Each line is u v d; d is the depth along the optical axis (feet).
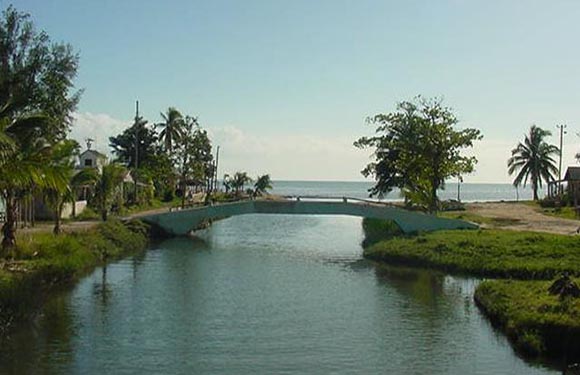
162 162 317.63
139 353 79.20
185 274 138.00
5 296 91.20
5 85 151.74
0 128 99.91
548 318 80.28
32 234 147.23
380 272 142.72
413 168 231.91
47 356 77.41
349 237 232.32
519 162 357.61
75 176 150.51
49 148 120.78
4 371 71.87
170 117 315.58
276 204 201.36
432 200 227.40
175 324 93.56
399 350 81.71
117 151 354.74
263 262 159.02
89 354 78.48
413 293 118.11
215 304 107.55
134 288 120.26
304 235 239.91
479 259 139.03
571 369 73.67
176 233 207.31
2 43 155.63
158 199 313.94
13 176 95.91
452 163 227.81
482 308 102.68
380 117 244.01
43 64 159.94
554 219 223.30
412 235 179.63
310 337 87.45
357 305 107.76
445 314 100.94
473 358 78.18
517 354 79.15
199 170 330.75
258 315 100.01
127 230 184.44
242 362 76.43
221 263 155.63
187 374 71.97
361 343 84.79
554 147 351.87
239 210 203.92
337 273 141.38
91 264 141.59
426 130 227.40
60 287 119.14
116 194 216.54
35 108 155.94
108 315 98.12
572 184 288.10
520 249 142.82
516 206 301.84
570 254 137.08
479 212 260.01
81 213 206.80
